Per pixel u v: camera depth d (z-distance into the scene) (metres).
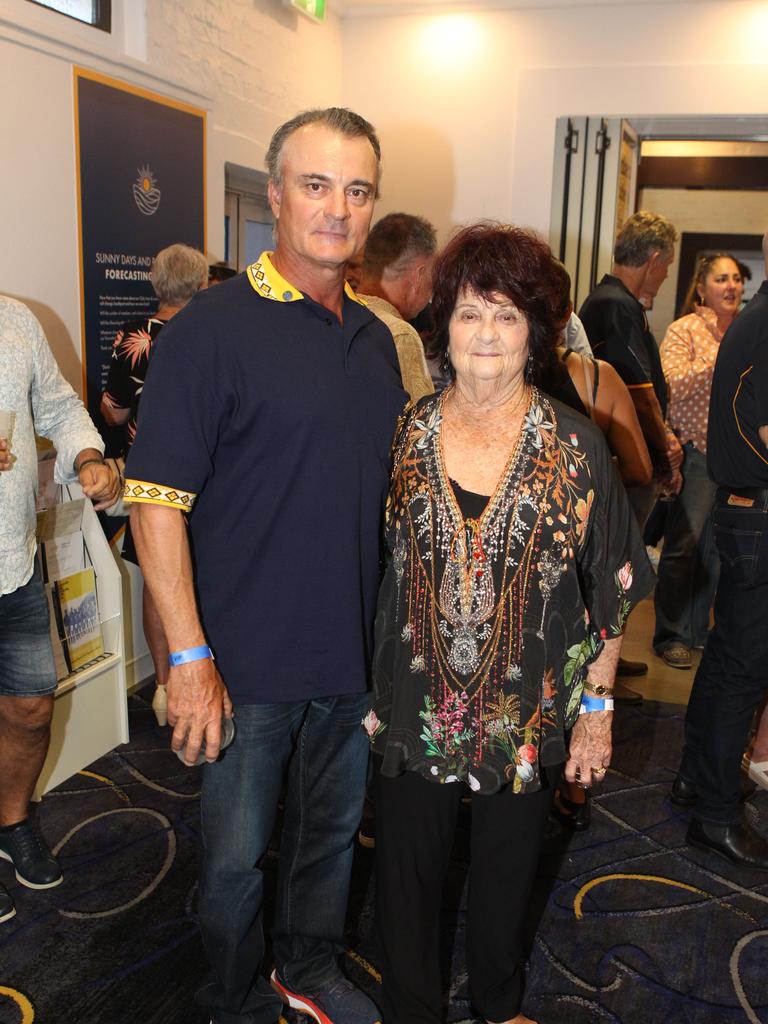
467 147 4.82
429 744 1.40
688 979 1.85
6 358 1.80
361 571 1.47
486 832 1.45
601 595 1.40
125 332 2.68
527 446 1.33
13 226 2.42
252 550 1.40
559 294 1.32
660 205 6.07
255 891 1.51
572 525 1.33
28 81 2.40
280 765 1.51
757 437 2.05
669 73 4.48
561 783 2.37
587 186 4.70
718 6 4.38
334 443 1.40
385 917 1.50
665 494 3.35
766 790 2.62
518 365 1.32
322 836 1.64
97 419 2.81
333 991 1.68
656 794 2.59
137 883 2.10
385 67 4.83
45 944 1.89
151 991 1.77
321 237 1.38
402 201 4.95
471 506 1.34
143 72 2.84
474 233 1.33
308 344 1.40
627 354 2.93
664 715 3.12
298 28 4.30
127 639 3.09
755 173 5.87
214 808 1.48
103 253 2.77
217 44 3.54
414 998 1.50
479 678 1.36
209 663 1.36
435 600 1.36
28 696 1.94
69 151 2.58
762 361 2.00
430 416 1.41
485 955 1.53
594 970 1.86
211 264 3.30
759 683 2.16
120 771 2.59
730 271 3.57
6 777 2.04
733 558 2.14
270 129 4.10
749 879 2.19
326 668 1.45
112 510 2.19
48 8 2.63
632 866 2.23
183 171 3.13
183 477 1.31
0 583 1.79
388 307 2.09
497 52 4.68
